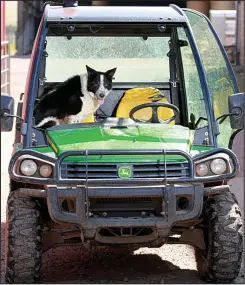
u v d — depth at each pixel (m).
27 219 6.34
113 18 7.07
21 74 27.44
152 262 7.72
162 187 6.21
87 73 7.85
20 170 6.27
